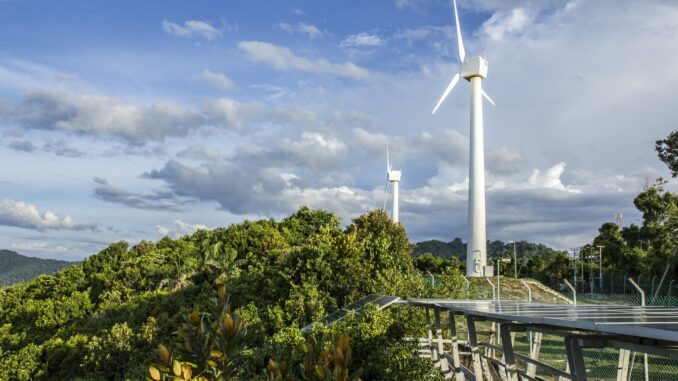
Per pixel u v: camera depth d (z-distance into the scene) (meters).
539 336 18.02
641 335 5.98
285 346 22.80
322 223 86.19
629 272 54.16
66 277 77.62
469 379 16.50
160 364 6.08
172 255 77.12
